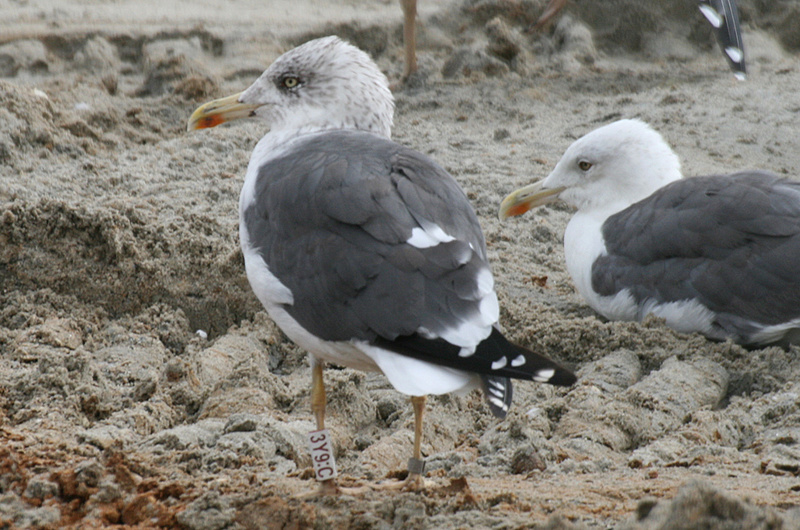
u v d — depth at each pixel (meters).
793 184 11.59
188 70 22.00
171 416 9.54
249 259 7.57
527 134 19.27
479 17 26.03
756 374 10.45
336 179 7.29
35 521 6.56
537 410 9.28
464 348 6.39
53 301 12.14
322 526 6.48
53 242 12.44
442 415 9.52
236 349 11.19
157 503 6.76
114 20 25.89
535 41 24.97
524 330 11.48
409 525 6.46
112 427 8.91
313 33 25.45
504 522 6.32
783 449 8.27
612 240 12.28
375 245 6.84
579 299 13.11
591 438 8.80
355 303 6.79
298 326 7.24
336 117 9.17
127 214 13.16
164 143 18.03
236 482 7.38
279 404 9.74
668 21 25.53
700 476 7.61
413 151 7.85
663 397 9.73
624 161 12.76
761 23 25.94
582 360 11.15
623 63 24.70
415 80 22.16
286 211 7.37
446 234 6.91
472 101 21.02
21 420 9.09
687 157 17.81
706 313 11.41
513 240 14.85
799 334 11.30
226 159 17.30
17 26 25.09
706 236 11.44
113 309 12.25
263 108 9.34
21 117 17.53
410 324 6.53
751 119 19.59
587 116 20.25
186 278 12.38
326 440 7.25
